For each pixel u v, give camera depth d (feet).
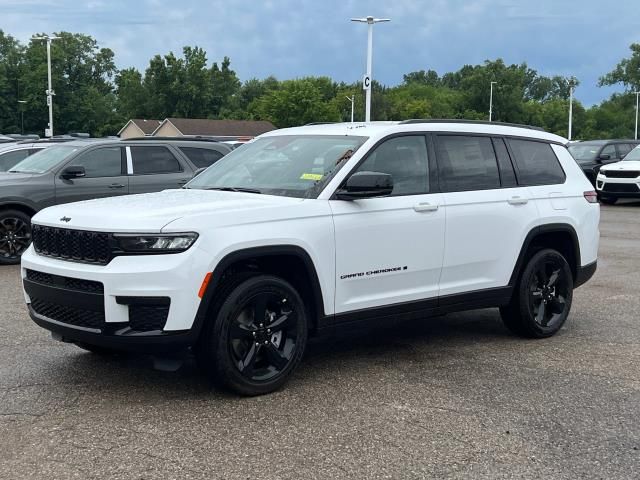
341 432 14.80
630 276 33.58
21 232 35.45
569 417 15.80
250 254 16.14
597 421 15.60
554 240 23.34
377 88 404.77
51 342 21.13
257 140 21.72
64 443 14.14
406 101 391.45
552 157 23.17
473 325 24.16
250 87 433.48
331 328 17.85
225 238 15.83
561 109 395.96
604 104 407.85
